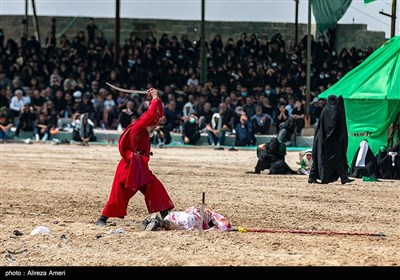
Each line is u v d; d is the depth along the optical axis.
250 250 18.55
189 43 60.84
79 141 50.88
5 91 55.19
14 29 67.50
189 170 36.38
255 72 56.91
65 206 25.19
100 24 67.25
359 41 62.75
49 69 59.06
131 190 21.48
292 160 42.31
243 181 32.44
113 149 47.38
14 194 27.80
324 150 31.44
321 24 53.94
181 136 51.31
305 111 50.88
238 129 49.97
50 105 53.16
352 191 29.75
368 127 37.25
